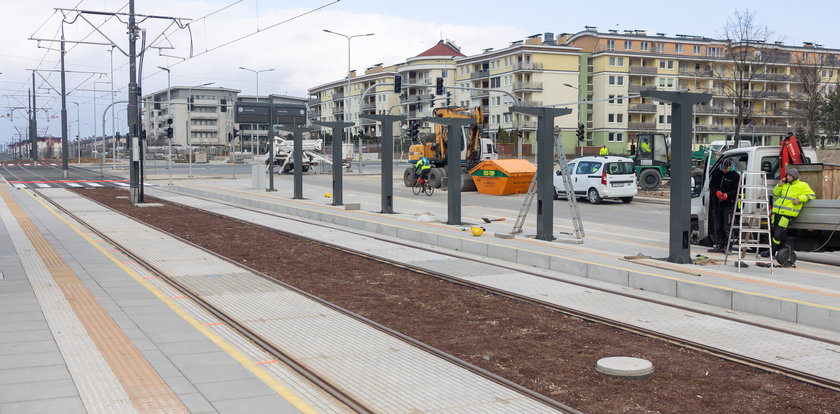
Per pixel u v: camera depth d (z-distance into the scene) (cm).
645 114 9269
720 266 1239
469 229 1816
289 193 3375
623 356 744
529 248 1441
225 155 12056
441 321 912
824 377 665
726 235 1436
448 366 699
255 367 670
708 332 847
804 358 735
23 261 1317
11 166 8925
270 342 767
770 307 932
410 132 4481
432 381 649
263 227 2016
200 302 973
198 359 692
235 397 581
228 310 934
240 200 3055
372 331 838
